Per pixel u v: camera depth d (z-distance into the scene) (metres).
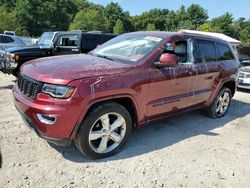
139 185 3.30
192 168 3.78
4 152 3.75
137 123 4.12
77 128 3.48
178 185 3.38
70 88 3.32
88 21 92.25
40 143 4.08
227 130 5.34
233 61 6.08
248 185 3.52
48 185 3.15
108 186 3.23
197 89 5.04
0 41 14.78
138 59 4.11
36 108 3.36
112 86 3.60
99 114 3.59
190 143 4.57
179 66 4.57
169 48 4.46
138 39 4.71
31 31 75.56
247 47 20.56
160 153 4.12
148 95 4.10
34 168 3.45
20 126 4.64
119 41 4.95
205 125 5.51
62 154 3.83
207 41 5.39
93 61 4.03
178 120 5.67
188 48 4.90
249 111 6.94
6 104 5.78
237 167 3.93
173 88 4.48
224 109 6.17
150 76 4.05
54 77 3.37
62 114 3.31
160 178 3.48
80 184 3.22
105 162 3.73
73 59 4.13
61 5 87.50
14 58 7.51
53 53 8.66
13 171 3.34
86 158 3.78
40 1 78.19
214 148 4.46
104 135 3.75
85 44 9.39
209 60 5.32
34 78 3.49
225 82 5.81
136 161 3.82
